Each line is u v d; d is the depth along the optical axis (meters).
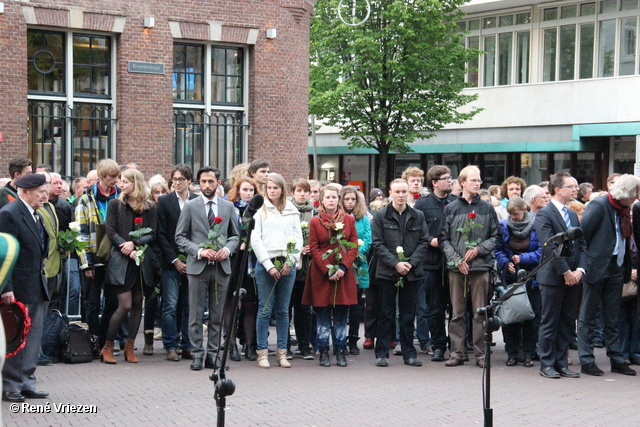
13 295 6.54
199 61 16.81
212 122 17.00
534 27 31.05
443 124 30.11
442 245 9.17
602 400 7.57
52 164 15.31
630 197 8.71
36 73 15.12
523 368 9.18
